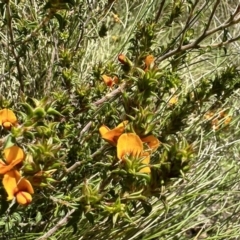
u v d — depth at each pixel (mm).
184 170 346
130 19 1069
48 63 665
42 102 337
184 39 583
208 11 1251
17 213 425
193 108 551
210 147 683
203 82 552
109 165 354
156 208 568
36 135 342
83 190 352
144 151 349
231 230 602
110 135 359
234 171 711
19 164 329
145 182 348
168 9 905
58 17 462
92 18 704
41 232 476
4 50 658
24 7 665
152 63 394
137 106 383
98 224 522
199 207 608
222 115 722
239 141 735
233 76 555
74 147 487
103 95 526
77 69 647
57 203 379
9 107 442
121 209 345
